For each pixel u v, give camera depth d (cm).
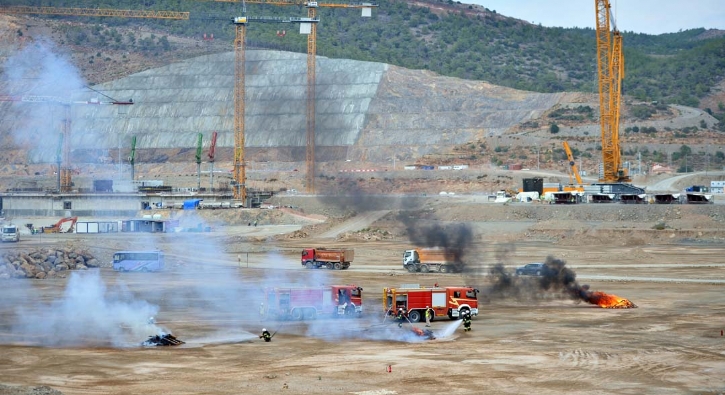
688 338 12600
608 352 11562
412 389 9531
